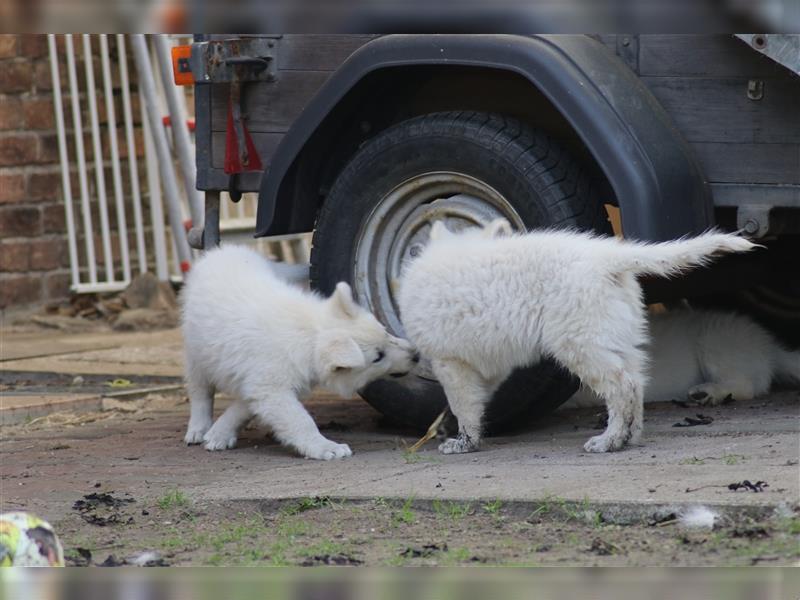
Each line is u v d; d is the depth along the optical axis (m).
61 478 7.58
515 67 7.44
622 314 7.02
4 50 14.62
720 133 7.39
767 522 5.39
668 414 8.51
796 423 7.69
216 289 8.08
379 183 8.32
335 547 5.67
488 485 6.43
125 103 15.22
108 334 14.13
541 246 7.11
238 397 8.20
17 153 14.74
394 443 8.18
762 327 9.41
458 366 7.49
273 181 8.40
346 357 7.63
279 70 8.64
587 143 7.23
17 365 12.19
